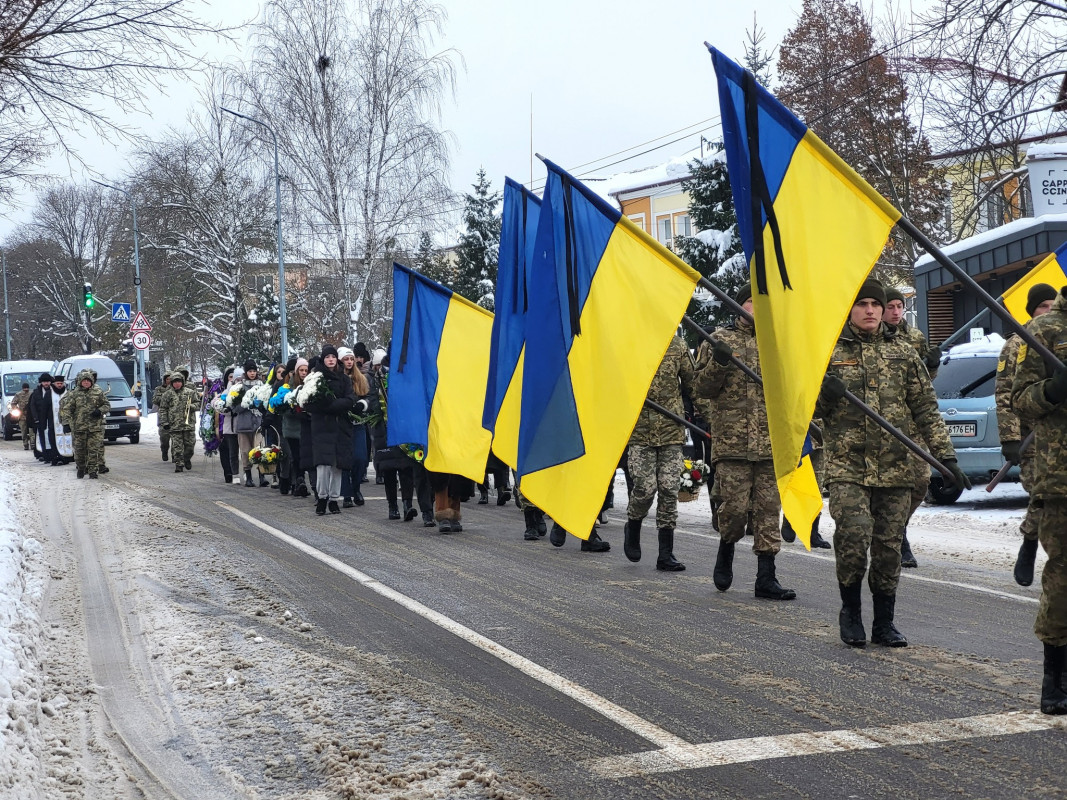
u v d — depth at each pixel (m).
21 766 4.65
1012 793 4.12
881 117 27.11
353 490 15.30
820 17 29.06
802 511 7.59
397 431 11.20
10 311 85.50
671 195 48.69
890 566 6.39
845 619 6.47
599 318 7.39
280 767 4.82
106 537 12.33
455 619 7.55
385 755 4.87
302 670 6.36
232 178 40.34
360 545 11.20
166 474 22.00
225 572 9.73
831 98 27.72
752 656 6.28
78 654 7.03
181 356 61.38
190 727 5.46
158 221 43.25
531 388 7.62
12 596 8.11
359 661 6.52
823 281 5.71
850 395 6.08
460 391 11.06
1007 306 9.47
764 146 5.88
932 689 5.51
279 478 17.34
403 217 34.16
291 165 34.25
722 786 4.33
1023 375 5.00
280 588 8.91
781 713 5.22
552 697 5.64
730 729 5.02
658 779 4.44
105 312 70.44
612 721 5.21
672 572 9.18
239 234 41.00
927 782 4.27
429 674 6.16
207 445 21.42
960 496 14.16
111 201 54.19
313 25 34.28
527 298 8.36
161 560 10.52
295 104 34.06
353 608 8.05
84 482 20.39
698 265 19.34
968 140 18.67
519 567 9.59
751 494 8.02
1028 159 17.36
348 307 34.00
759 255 5.86
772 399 5.79
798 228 5.78
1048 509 4.92
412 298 11.29
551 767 4.63
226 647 6.99
